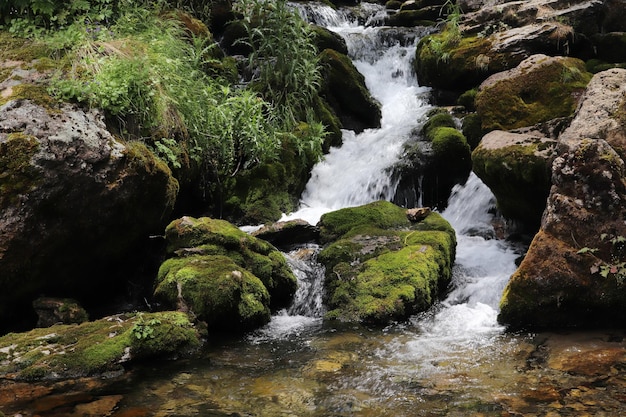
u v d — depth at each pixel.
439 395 3.70
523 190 6.16
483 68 8.64
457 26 9.63
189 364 4.27
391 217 6.63
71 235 4.92
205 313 4.82
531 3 9.33
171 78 6.62
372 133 9.09
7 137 4.68
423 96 9.62
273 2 9.50
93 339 4.29
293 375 4.07
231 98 7.44
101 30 6.42
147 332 4.34
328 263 5.92
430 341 4.68
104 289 5.64
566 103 7.14
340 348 4.58
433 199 7.88
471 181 7.66
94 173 4.88
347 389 3.83
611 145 5.16
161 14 8.84
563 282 4.82
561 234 4.94
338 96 9.41
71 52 5.79
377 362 4.28
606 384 3.75
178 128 6.42
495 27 9.20
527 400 3.58
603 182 4.83
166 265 5.27
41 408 3.54
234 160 7.61
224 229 5.68
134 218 5.38
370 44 10.88
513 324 4.98
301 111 8.70
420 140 8.31
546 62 7.54
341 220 6.62
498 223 7.15
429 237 6.04
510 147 6.21
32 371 3.95
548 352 4.33
